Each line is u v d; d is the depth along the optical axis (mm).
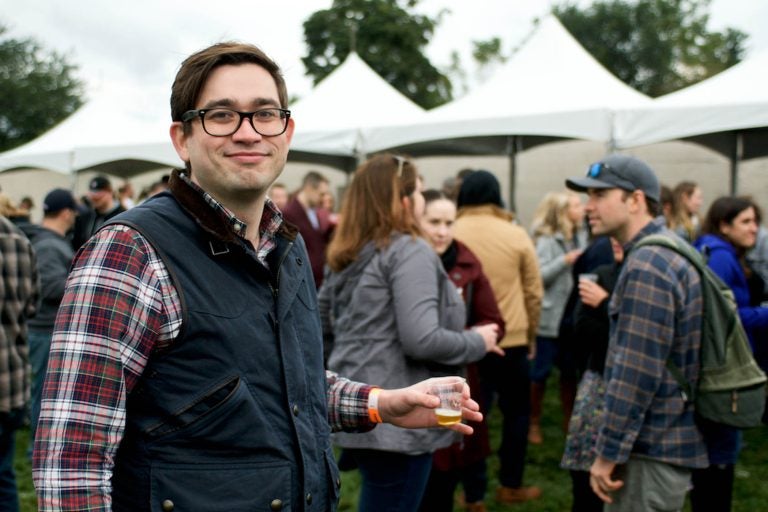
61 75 35094
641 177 2314
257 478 1104
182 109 1208
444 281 2340
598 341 2570
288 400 1175
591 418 2549
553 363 4965
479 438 2848
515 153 8609
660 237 2180
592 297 2602
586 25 37156
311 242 5934
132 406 1075
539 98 6859
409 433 2123
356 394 1508
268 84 1212
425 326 2139
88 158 9203
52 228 4504
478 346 2320
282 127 1225
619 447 2096
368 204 2291
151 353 1074
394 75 31281
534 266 3789
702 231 3789
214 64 1191
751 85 5738
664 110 5699
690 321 2100
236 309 1138
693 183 5441
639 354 2078
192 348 1084
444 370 2297
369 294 2234
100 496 991
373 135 7270
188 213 1155
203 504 1057
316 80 31969
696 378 2107
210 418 1072
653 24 36312
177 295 1082
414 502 2189
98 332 1016
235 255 1168
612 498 2219
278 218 1303
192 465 1065
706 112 5535
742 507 3877
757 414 2105
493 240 3684
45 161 9648
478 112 6855
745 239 3576
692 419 2127
